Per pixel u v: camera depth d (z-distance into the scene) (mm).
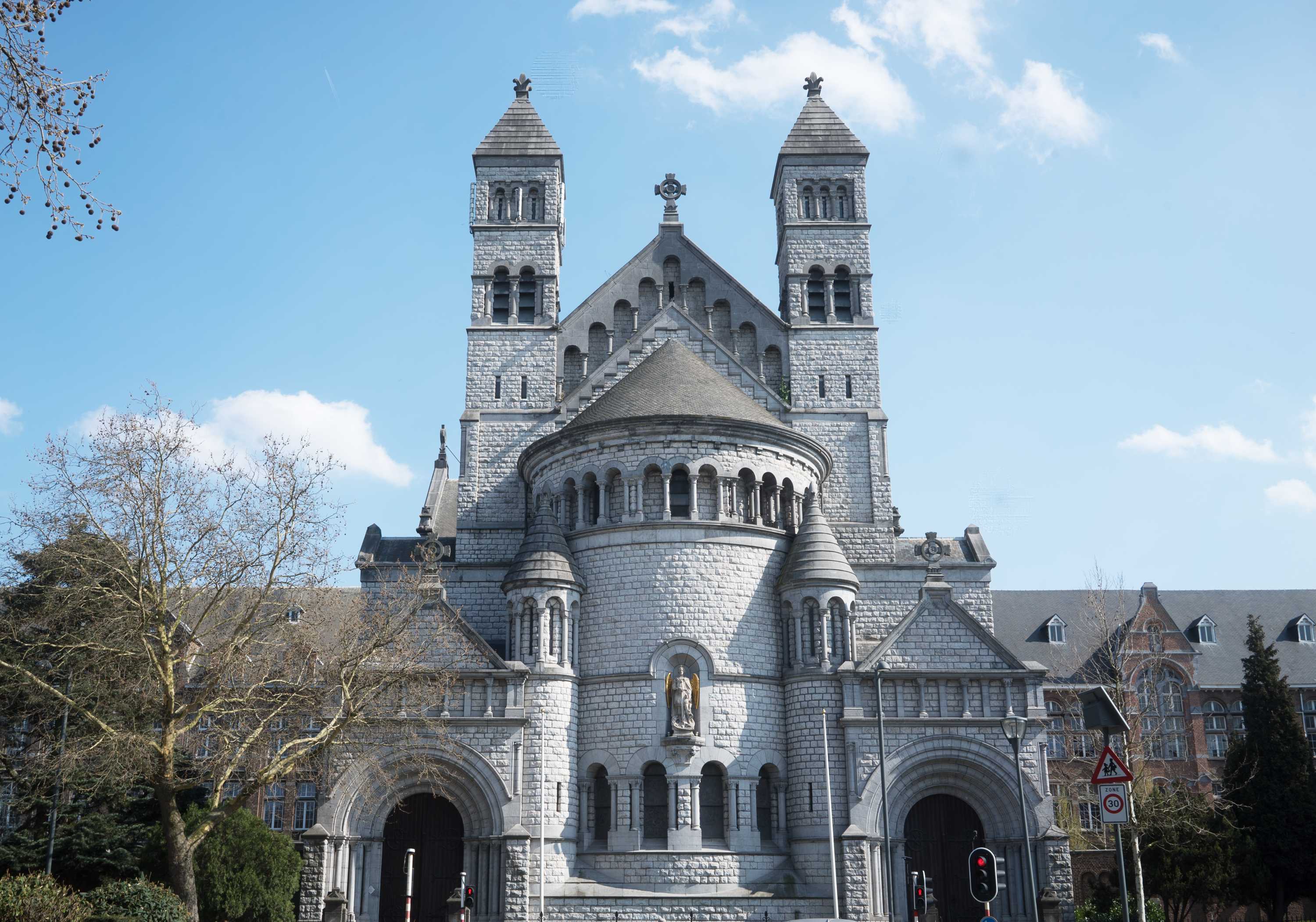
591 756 52219
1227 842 63250
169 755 38469
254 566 41500
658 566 53625
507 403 66625
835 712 52219
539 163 71312
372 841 50156
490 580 61500
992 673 52500
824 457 61031
